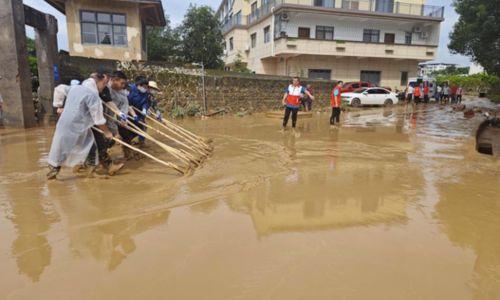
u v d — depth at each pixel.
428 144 9.20
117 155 7.23
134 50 18.09
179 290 2.57
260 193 4.87
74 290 2.55
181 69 15.44
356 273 2.86
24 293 2.51
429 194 5.00
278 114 15.86
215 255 3.09
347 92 23.25
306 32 27.84
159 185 5.14
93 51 17.62
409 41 30.06
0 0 9.84
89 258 3.01
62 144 5.09
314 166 6.53
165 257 3.04
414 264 3.04
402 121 14.70
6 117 10.51
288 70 28.69
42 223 3.71
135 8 17.72
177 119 14.57
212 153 7.60
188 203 4.39
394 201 4.66
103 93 5.80
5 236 3.39
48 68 11.93
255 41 31.94
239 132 11.05
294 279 2.74
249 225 3.76
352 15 27.48
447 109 21.14
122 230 3.57
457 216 4.18
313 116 16.81
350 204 4.50
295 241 3.40
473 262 3.11
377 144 9.07
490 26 14.48
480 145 11.05
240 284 2.66
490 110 20.69
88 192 4.74
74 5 17.00
